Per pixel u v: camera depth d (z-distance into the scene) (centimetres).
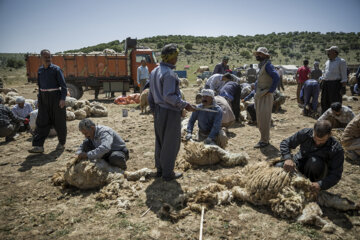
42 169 456
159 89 354
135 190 365
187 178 407
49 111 528
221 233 278
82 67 1352
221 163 457
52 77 513
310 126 726
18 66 6097
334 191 361
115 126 763
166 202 340
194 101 1248
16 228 291
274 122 777
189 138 511
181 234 278
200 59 11912
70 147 568
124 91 1416
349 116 547
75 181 368
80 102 939
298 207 292
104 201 341
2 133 606
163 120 363
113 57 1367
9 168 462
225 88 729
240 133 659
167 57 350
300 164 338
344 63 680
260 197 318
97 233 281
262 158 486
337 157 307
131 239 271
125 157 449
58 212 321
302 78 1032
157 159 406
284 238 268
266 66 505
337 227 284
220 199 329
